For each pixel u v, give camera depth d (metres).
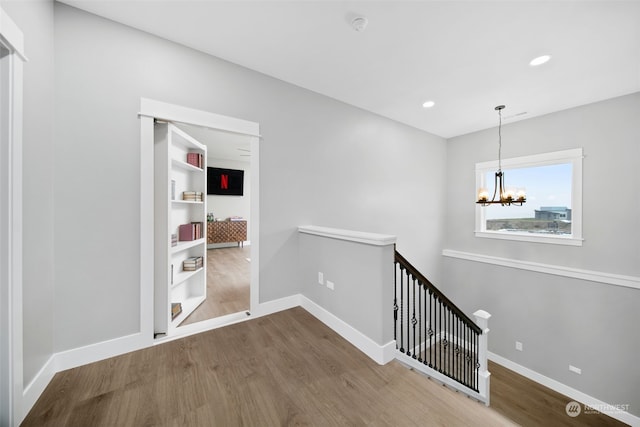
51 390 1.45
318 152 2.97
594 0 1.63
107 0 1.63
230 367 1.69
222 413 1.31
